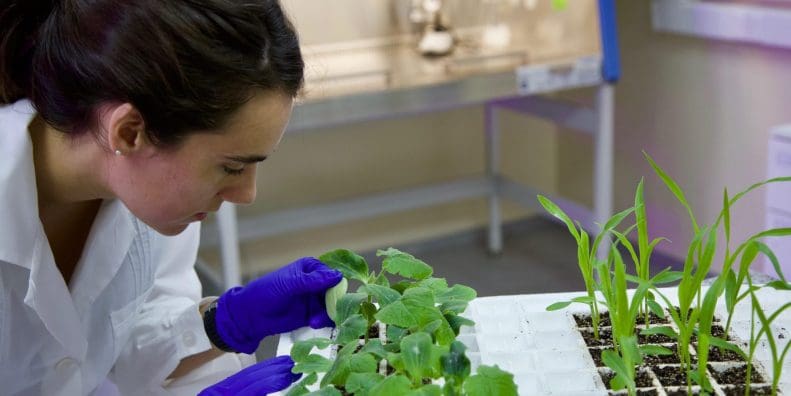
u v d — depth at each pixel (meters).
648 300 1.00
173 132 0.84
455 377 0.80
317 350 0.97
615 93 3.12
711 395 0.85
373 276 1.09
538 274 3.08
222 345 1.21
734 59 2.61
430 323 0.88
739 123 2.64
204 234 2.68
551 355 0.94
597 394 0.86
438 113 3.31
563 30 2.67
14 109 0.97
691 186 2.87
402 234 3.41
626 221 3.18
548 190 3.59
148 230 1.21
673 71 2.85
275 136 0.88
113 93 0.83
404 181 3.36
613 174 3.22
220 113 0.82
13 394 1.14
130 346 1.25
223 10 0.81
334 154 3.20
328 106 2.22
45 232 1.11
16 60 0.95
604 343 0.97
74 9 0.85
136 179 0.90
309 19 2.79
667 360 0.94
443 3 2.91
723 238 2.76
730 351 0.94
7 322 1.05
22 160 0.96
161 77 0.81
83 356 1.12
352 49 2.85
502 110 3.39
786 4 2.43
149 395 1.26
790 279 1.82
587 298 0.96
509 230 3.52
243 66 0.82
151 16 0.81
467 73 2.45
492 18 2.93
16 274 1.03
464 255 3.33
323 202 3.24
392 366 0.92
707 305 0.85
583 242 0.98
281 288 1.10
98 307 1.18
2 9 0.92
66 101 0.88
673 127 2.90
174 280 1.33
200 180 0.89
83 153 0.95
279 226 2.82
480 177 3.18
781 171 1.83
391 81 2.38
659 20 2.81
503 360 0.93
